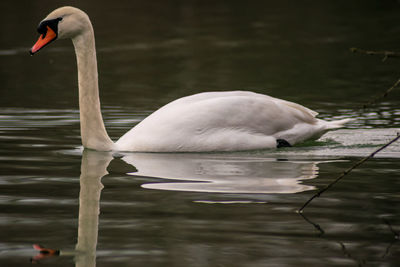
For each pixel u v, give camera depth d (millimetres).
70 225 8859
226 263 7590
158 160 12367
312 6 40500
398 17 35875
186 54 27000
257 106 13500
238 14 37812
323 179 11047
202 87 21000
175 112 13367
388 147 13461
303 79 22062
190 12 38500
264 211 9391
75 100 18922
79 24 12844
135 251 7957
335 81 21641
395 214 9266
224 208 9508
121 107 18031
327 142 14031
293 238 8375
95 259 7715
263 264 7570
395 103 18219
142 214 9281
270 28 33094
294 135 13664
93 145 13203
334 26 33406
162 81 22047
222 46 28609
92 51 13008
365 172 11492
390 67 23828
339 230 8656
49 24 12859
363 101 18562
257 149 13258
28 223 8953
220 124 13164
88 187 10625
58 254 7887
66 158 12570
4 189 10531
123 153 12977
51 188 10578
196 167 11805
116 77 22828
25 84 21453
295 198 9992
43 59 26359
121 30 32812
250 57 26188
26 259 7742
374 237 8414
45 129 15312
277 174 11328
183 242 8234
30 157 12664
